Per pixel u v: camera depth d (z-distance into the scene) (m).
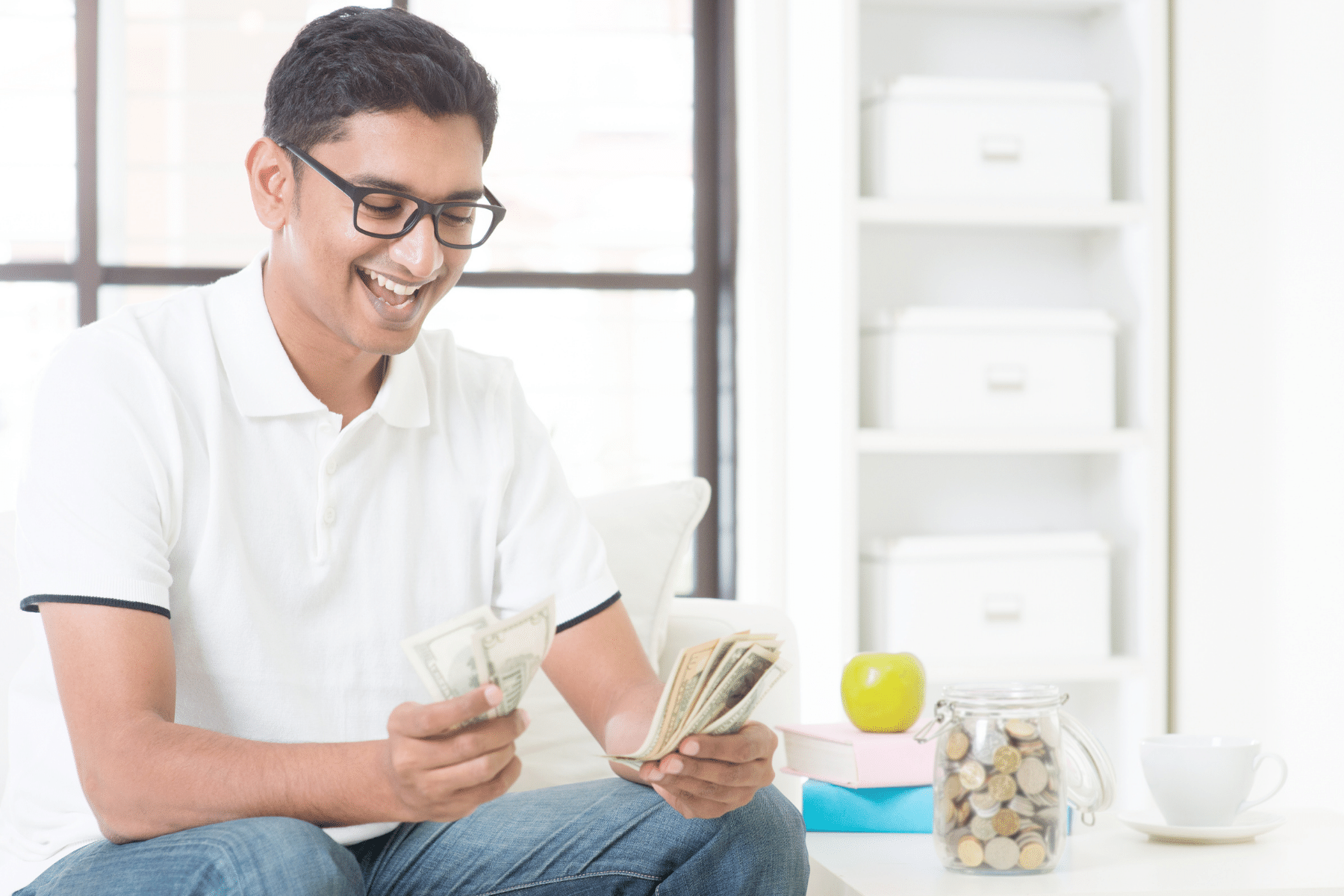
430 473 1.30
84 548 1.05
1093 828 1.45
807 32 2.50
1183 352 2.33
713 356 2.90
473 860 1.14
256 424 1.19
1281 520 2.04
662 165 2.90
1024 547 2.30
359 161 1.09
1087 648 2.31
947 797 1.22
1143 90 2.34
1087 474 2.52
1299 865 1.23
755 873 1.12
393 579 1.24
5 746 1.42
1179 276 2.34
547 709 1.55
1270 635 2.07
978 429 2.31
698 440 2.90
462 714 0.93
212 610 1.15
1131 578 2.36
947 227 2.44
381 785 0.96
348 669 1.21
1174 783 1.33
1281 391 2.04
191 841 0.95
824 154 2.37
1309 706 1.96
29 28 2.72
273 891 0.91
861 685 1.43
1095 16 2.49
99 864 0.98
